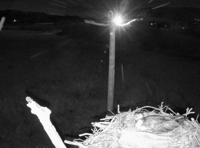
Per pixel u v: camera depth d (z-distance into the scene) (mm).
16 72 22750
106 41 42594
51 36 45781
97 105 15039
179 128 2998
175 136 2914
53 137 2377
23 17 66562
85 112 14117
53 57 29234
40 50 33156
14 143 11102
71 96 16500
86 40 42219
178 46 41750
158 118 3156
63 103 15250
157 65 26469
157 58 29750
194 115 13867
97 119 13219
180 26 61250
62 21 56844
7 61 26875
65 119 13055
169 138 2887
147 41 43312
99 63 26547
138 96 17078
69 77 21266
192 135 2939
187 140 2896
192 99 17125
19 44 37344
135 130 2971
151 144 2861
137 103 15602
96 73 22781
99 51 32750
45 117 2391
